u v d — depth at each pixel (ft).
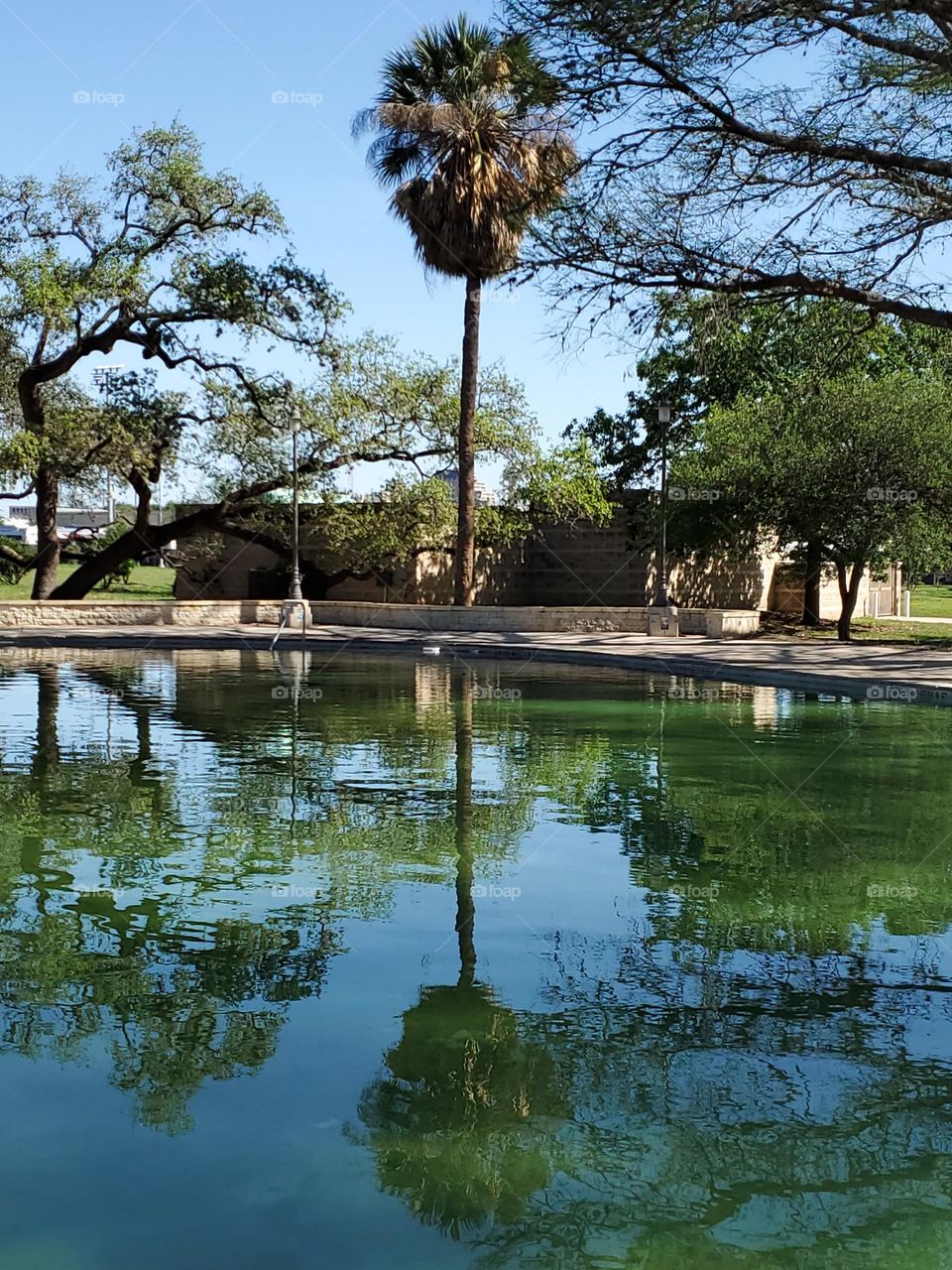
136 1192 9.73
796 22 36.04
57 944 16.10
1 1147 10.47
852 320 49.14
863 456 79.87
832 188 40.86
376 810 25.70
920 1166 10.43
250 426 102.89
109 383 103.19
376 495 108.68
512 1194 9.73
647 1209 9.64
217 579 127.54
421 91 87.35
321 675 61.21
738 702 48.85
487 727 40.14
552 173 44.83
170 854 21.30
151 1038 12.88
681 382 115.44
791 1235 9.20
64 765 31.45
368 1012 13.73
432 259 89.97
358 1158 10.37
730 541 90.94
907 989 14.84
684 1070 12.33
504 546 125.49
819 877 20.24
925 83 37.52
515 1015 13.71
